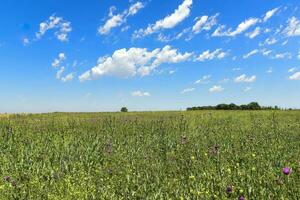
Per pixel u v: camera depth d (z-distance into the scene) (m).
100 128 17.45
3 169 8.91
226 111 33.06
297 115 26.03
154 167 8.75
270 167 8.16
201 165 8.89
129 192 7.02
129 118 23.81
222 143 12.19
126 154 10.75
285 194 6.59
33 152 10.78
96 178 8.19
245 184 6.97
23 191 7.12
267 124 18.98
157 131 16.03
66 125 19.00
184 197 6.72
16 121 21.38
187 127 17.77
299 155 9.73
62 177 8.25
